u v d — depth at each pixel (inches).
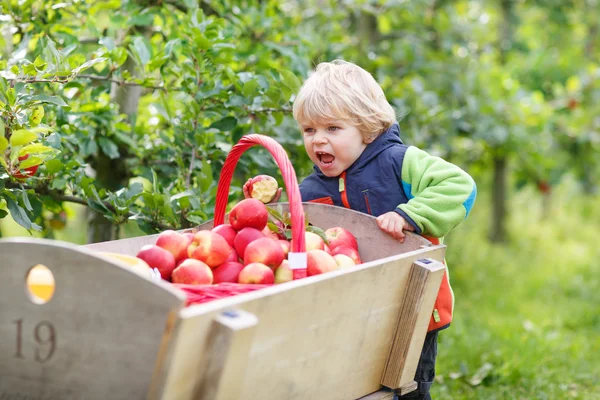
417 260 83.7
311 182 102.8
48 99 97.3
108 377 59.4
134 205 115.7
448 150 204.8
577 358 168.2
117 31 140.6
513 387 148.5
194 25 116.5
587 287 249.0
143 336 57.9
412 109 187.5
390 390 85.8
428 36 235.6
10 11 119.6
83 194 112.2
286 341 68.3
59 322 60.7
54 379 61.4
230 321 58.9
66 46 119.3
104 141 124.9
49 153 96.7
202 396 60.4
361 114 94.7
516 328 192.2
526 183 281.6
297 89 118.0
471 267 275.0
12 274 61.7
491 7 326.6
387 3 199.8
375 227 92.8
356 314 76.5
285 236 88.7
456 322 193.0
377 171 96.1
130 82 119.8
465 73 236.1
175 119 126.6
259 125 129.9
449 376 151.6
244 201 84.8
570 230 384.5
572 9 356.2
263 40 151.9
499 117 228.4
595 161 297.3
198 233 79.6
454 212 90.7
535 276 266.8
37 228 100.4
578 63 301.7
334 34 172.1
